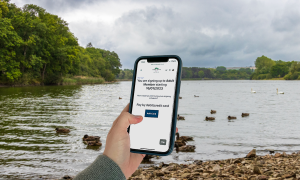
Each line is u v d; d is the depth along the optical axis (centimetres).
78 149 1222
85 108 2950
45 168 955
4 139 1416
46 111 2639
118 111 2705
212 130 1741
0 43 6350
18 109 2748
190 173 812
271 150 1226
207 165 956
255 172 774
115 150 125
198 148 1265
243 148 1264
